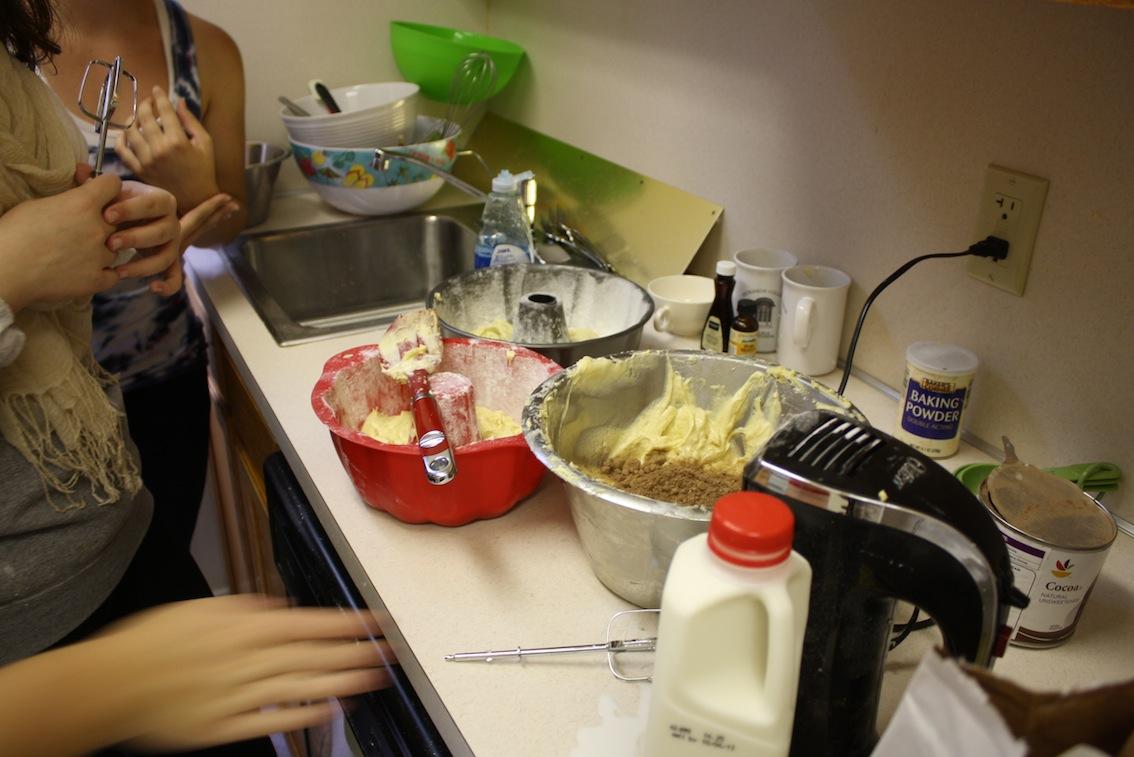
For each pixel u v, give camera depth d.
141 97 1.43
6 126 0.85
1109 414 0.90
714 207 1.39
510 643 0.78
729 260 1.38
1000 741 0.37
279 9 1.74
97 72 1.39
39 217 0.83
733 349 1.22
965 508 0.55
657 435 0.98
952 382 0.98
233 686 0.71
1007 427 1.02
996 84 0.92
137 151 1.32
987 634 0.53
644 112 1.50
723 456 0.96
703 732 0.52
